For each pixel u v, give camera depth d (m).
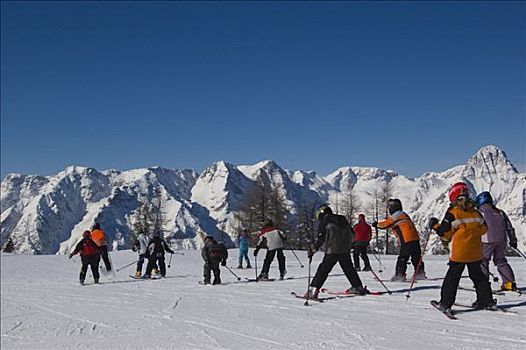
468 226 7.66
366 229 14.94
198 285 13.75
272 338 7.03
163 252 17.28
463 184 8.07
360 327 7.27
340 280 12.49
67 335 8.23
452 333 6.69
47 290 14.41
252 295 10.96
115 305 11.02
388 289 10.42
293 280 13.54
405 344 6.32
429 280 11.51
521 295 8.95
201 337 7.36
